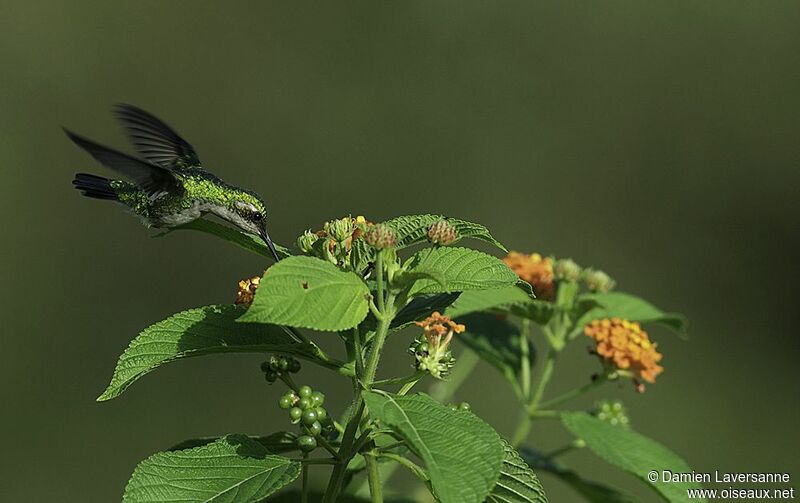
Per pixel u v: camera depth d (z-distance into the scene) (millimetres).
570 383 13398
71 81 15812
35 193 14969
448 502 3328
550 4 16906
